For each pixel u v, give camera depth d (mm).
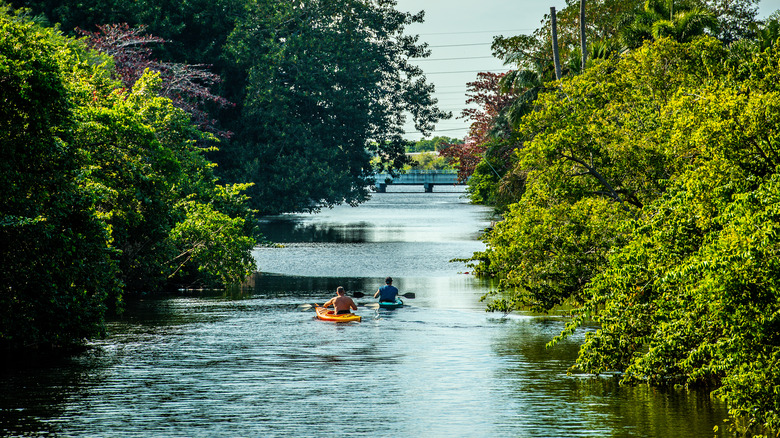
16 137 45562
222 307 72688
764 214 29125
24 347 52219
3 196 45156
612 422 34344
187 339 56000
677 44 63812
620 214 58219
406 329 60812
